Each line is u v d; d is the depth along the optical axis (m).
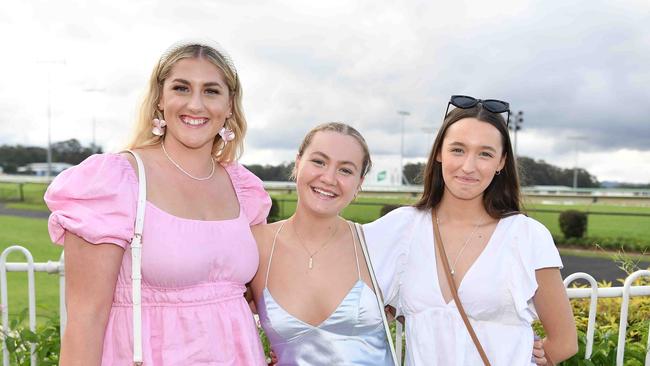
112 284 1.93
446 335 2.32
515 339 2.31
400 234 2.56
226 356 2.09
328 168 2.37
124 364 1.96
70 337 1.87
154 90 2.21
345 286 2.40
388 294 2.48
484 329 2.33
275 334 2.37
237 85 2.32
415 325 2.39
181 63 2.12
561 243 19.20
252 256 2.26
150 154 2.17
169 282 1.99
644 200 43.88
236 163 2.52
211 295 2.07
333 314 2.34
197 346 2.02
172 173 2.16
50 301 7.80
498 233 2.41
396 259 2.51
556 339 2.43
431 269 2.41
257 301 2.47
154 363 1.97
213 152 2.46
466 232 2.47
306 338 2.35
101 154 2.06
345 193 2.40
